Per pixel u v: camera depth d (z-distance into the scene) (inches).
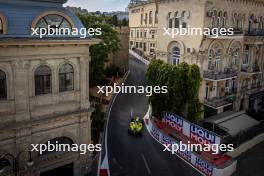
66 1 858.8
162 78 1358.3
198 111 1330.0
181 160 1192.8
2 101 746.2
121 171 1061.1
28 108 789.2
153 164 1139.3
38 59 780.0
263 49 1728.6
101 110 1517.0
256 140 1354.6
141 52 2908.5
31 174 813.2
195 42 1366.9
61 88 853.2
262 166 1159.6
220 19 1398.9
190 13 1373.0
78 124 904.3
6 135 762.8
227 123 1344.7
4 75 740.0
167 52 1542.8
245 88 1674.5
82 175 952.3
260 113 1701.5
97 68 1850.4
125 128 1450.5
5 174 759.1
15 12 761.0
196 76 1302.9
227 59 1496.1
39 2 818.2
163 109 1398.9
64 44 802.8
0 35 716.7
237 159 1215.6
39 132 820.6
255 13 1593.3
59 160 880.9
